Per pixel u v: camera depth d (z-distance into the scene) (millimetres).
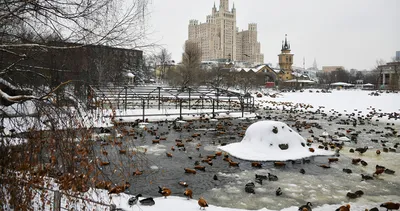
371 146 17281
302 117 32062
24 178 6180
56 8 6914
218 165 13078
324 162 13789
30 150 6250
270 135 15195
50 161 6473
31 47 7277
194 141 18156
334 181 11188
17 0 6488
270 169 12625
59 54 7938
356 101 46438
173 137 19281
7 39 7352
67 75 8016
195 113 30266
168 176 11383
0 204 6004
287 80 101500
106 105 11719
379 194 9938
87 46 7691
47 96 6414
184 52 83250
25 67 7836
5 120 6883
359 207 8812
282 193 9938
